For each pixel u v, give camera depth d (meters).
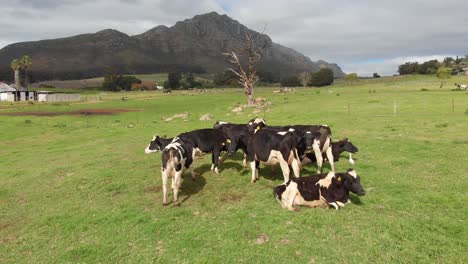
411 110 30.98
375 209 9.09
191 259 7.38
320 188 9.21
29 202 12.09
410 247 7.16
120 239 8.57
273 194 10.25
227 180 12.49
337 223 8.33
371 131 21.00
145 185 12.68
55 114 50.22
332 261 6.90
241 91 111.06
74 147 22.75
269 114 35.16
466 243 7.15
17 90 104.69
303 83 190.12
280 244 7.63
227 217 9.24
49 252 8.41
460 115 26.06
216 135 13.23
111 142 23.59
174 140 12.38
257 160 11.87
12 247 8.86
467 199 9.29
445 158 13.55
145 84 191.38
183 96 89.81
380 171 12.41
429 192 9.95
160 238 8.43
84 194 12.30
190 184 12.27
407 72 166.00
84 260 7.84
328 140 12.23
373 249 7.16
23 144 26.11
